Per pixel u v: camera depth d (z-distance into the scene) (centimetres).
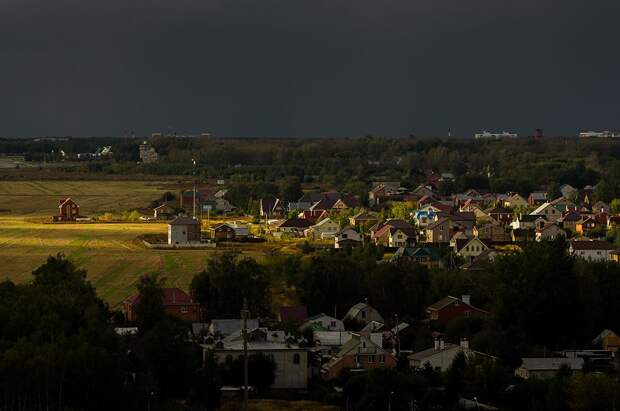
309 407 19675
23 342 19500
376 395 19600
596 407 19075
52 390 18650
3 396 18512
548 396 19550
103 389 18850
